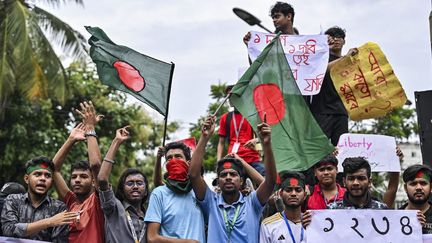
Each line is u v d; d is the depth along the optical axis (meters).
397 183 8.31
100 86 23.20
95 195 7.05
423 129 8.22
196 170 6.81
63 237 7.18
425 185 7.07
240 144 9.19
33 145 20.72
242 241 6.77
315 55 8.70
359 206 6.93
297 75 8.68
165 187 6.98
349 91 8.71
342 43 9.41
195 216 6.86
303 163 7.25
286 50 8.73
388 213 6.63
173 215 6.80
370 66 8.71
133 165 24.20
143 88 7.91
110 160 6.87
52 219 6.82
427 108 8.25
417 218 6.62
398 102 8.62
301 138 7.33
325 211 6.64
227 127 9.38
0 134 20.31
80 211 7.08
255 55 8.85
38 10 19.86
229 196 6.90
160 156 7.75
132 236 6.87
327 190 7.82
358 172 6.88
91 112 7.34
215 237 6.79
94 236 6.92
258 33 8.91
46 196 7.38
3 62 17.70
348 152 8.31
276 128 7.35
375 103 8.64
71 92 21.19
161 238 6.65
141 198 7.21
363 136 8.34
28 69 18.25
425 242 6.65
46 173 7.29
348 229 6.60
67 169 20.16
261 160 9.22
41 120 21.00
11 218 7.12
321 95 9.31
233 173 6.86
